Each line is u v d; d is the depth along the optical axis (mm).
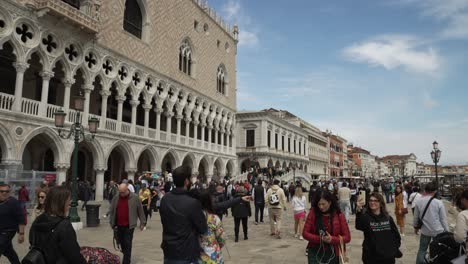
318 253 5742
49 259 4242
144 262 9844
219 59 50031
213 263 5574
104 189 30234
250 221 20297
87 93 27359
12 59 25891
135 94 32406
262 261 10109
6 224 7316
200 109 44062
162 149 35875
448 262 6164
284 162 69875
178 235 4887
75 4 28406
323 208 5816
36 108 23516
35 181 20859
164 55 36875
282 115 82750
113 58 29875
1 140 21344
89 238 13570
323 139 102250
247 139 62312
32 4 23047
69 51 26188
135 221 9070
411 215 23781
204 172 48656
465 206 6383
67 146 25234
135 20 33969
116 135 29719
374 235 5910
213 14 48656
